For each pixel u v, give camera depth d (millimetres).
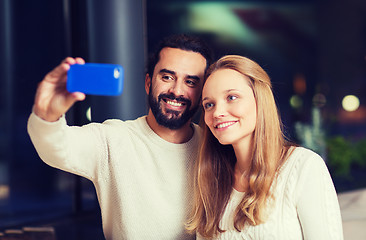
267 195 1425
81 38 6695
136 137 1676
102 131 1627
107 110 3342
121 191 1607
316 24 16016
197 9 14852
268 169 1441
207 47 1707
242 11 15398
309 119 12109
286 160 1456
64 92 1154
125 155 1624
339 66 15711
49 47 7105
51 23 7016
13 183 7082
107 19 4191
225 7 15156
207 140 1595
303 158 1426
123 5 4207
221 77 1447
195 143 1711
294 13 15828
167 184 1647
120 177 1606
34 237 4910
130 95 3668
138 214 1626
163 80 1651
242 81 1440
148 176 1641
